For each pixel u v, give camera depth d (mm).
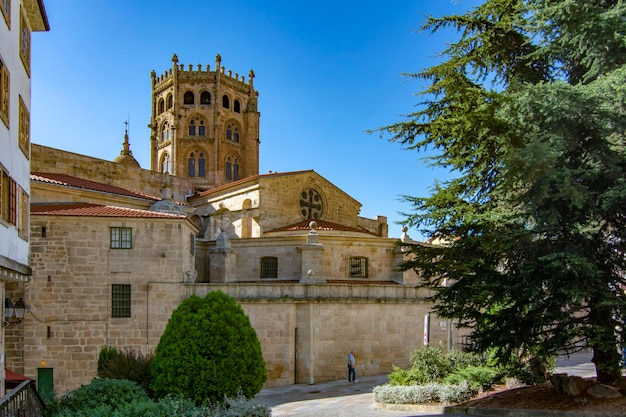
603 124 18484
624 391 18531
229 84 69312
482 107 19281
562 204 19297
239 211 47375
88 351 32250
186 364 21031
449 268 20672
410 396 23688
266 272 43000
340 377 36469
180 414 17000
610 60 18938
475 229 20578
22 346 31844
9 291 32094
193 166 66938
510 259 20750
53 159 47719
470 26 22312
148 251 33562
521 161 17766
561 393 19953
